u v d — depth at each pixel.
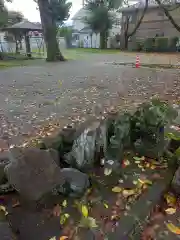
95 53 23.52
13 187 1.86
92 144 2.22
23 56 20.19
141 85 7.85
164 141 2.55
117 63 14.70
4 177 1.98
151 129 2.47
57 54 17.06
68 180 1.96
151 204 1.81
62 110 5.05
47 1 16.14
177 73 10.38
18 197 1.91
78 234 1.59
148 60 15.80
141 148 2.54
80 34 34.75
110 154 2.37
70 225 1.67
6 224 1.53
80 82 8.68
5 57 18.88
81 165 2.20
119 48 29.06
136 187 2.05
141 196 1.91
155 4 23.94
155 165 2.38
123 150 2.52
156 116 2.45
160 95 6.30
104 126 2.39
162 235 1.58
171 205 1.87
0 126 4.07
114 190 2.02
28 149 2.02
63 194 1.93
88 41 34.09
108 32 30.42
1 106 5.48
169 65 12.82
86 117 4.47
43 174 1.87
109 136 2.44
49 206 1.84
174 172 2.23
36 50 27.92
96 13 28.42
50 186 1.85
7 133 3.73
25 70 12.40
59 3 17.25
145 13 24.64
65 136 2.45
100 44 30.53
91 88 7.51
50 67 13.46
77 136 2.40
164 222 1.70
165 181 2.09
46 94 6.77
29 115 4.72
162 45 22.88
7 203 1.87
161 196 1.94
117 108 5.07
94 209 1.82
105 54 22.20
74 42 35.22
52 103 5.69
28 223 1.69
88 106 5.34
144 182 2.10
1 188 1.94
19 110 5.11
